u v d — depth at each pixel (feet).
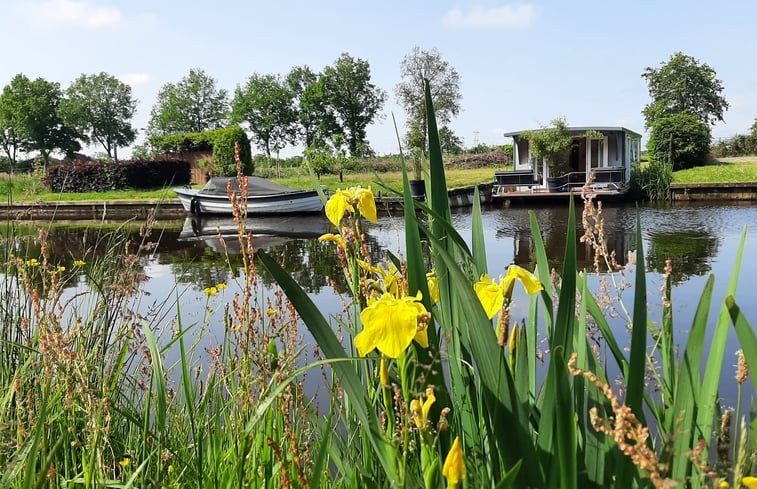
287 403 5.61
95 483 5.77
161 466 6.18
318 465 3.84
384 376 3.91
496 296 3.90
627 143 82.33
